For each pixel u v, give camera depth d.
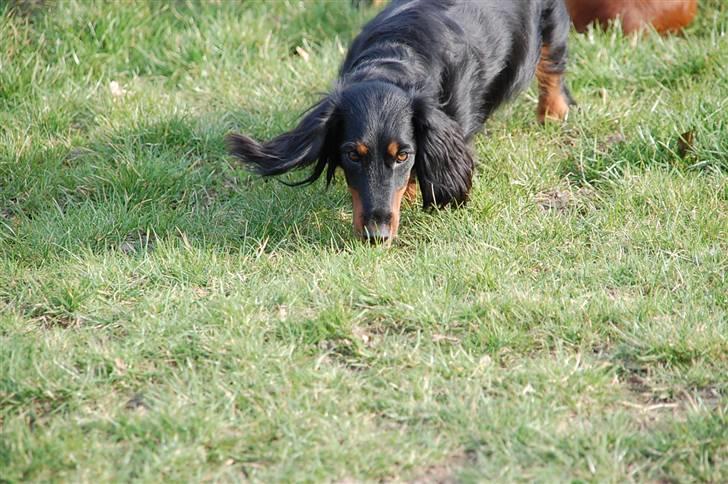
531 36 8.44
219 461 4.96
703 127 8.30
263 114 9.13
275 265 6.91
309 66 9.91
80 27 10.14
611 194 7.89
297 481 4.77
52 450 4.91
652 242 7.09
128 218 7.58
